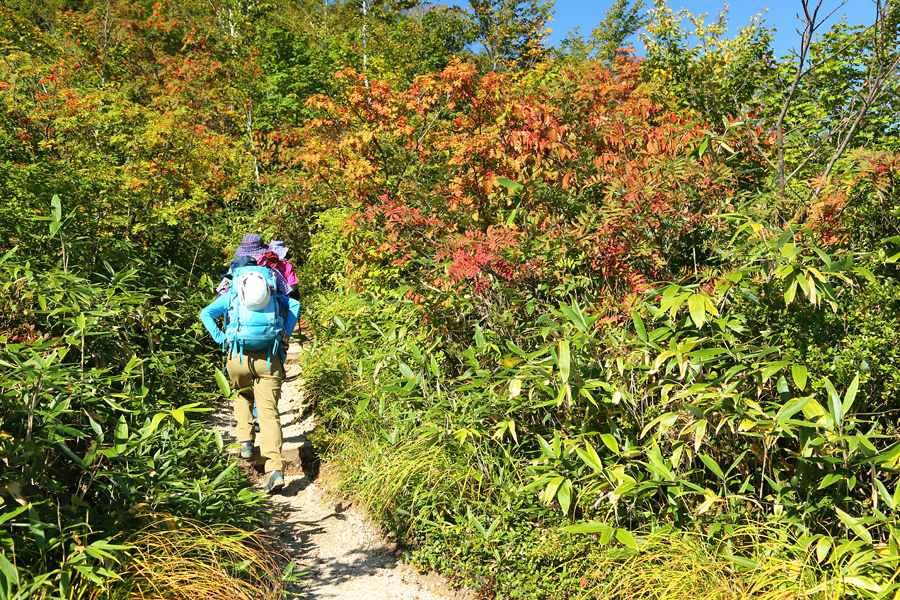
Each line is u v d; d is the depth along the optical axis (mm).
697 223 3850
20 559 2297
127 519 2695
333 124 6504
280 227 10500
